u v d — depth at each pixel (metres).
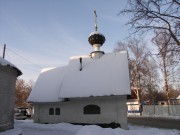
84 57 23.70
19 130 13.75
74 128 17.72
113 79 19.73
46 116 21.17
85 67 22.27
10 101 14.17
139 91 38.78
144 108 41.81
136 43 37.84
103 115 18.98
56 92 21.41
